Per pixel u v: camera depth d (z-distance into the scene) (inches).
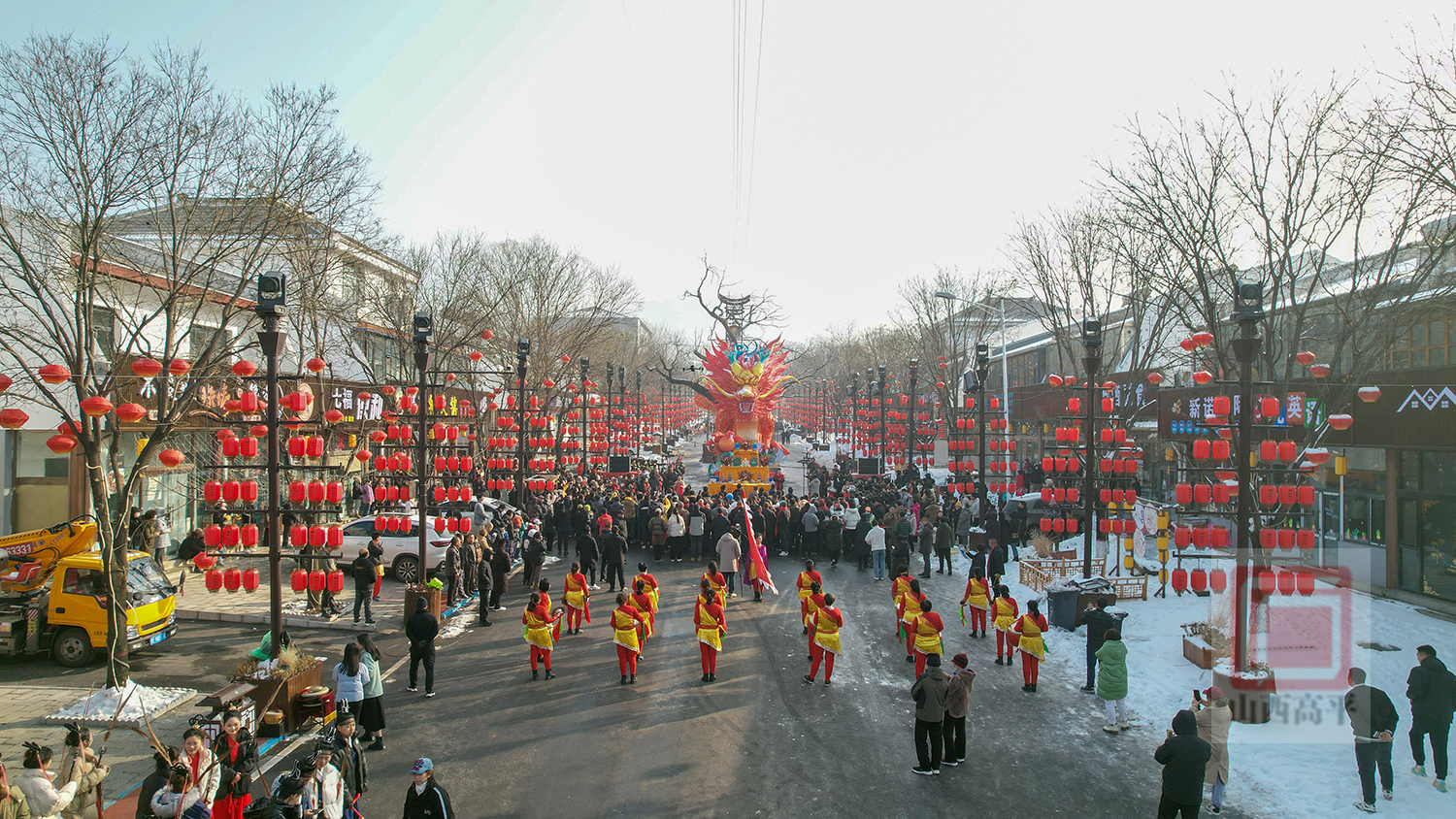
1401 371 631.8
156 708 450.6
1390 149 570.9
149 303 796.0
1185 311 823.7
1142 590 675.4
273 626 436.5
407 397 729.6
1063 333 1043.3
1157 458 1189.7
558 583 790.5
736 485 1275.8
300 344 852.0
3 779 263.9
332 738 331.6
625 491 1066.1
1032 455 1592.0
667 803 346.6
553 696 478.3
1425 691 349.1
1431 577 638.5
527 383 1258.0
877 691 489.1
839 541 873.5
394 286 1114.7
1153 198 688.4
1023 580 757.3
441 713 450.6
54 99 483.2
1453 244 547.5
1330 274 652.7
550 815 336.2
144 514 709.3
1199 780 305.1
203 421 753.6
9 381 407.2
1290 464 493.7
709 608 502.3
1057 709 457.4
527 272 1473.9
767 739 415.8
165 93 529.7
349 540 788.6
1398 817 322.7
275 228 592.7
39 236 526.0
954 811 340.2
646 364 2625.5
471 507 893.8
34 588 542.6
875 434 1598.2
